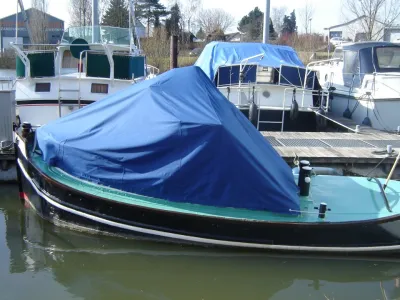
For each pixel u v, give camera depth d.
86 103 9.59
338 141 9.84
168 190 5.66
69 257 5.68
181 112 5.60
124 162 5.75
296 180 6.54
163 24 46.62
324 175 7.03
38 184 6.45
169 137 5.51
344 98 13.05
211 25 50.31
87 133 6.04
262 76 12.23
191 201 5.66
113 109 6.06
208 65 12.30
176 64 11.65
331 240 5.50
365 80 12.10
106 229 5.88
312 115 11.58
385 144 9.62
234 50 12.40
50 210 6.31
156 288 5.09
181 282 5.22
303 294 5.05
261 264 5.59
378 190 6.36
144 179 5.68
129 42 12.15
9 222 6.76
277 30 61.72
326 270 5.53
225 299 4.91
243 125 5.97
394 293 5.10
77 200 5.91
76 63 11.61
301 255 5.59
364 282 5.31
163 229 5.62
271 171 5.68
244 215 5.52
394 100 11.35
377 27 24.50
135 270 5.44
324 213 5.49
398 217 5.50
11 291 4.91
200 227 5.54
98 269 5.43
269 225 5.39
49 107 9.52
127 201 5.66
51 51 9.51
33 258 5.64
